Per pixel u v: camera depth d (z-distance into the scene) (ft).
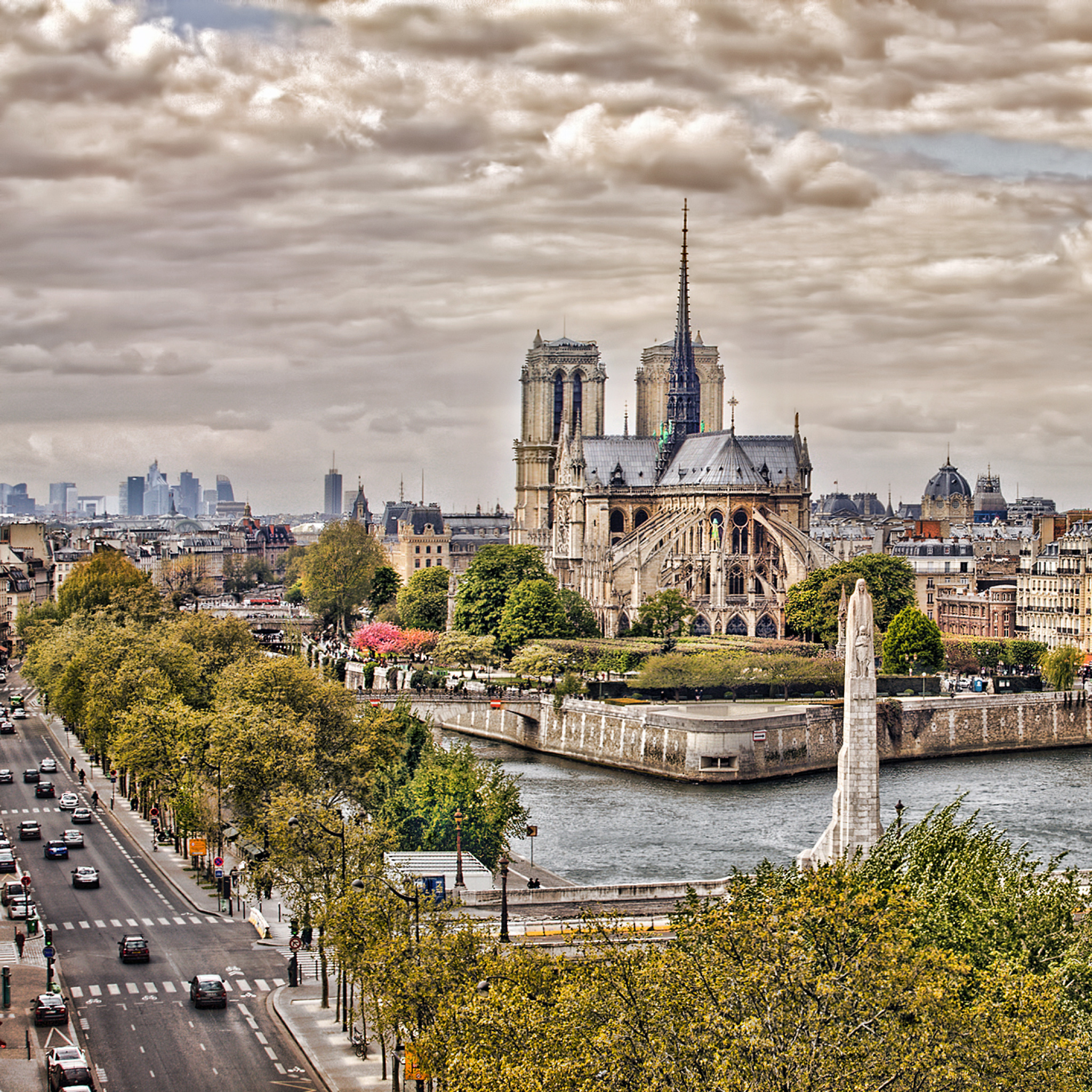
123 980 568.00
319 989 557.33
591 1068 329.52
